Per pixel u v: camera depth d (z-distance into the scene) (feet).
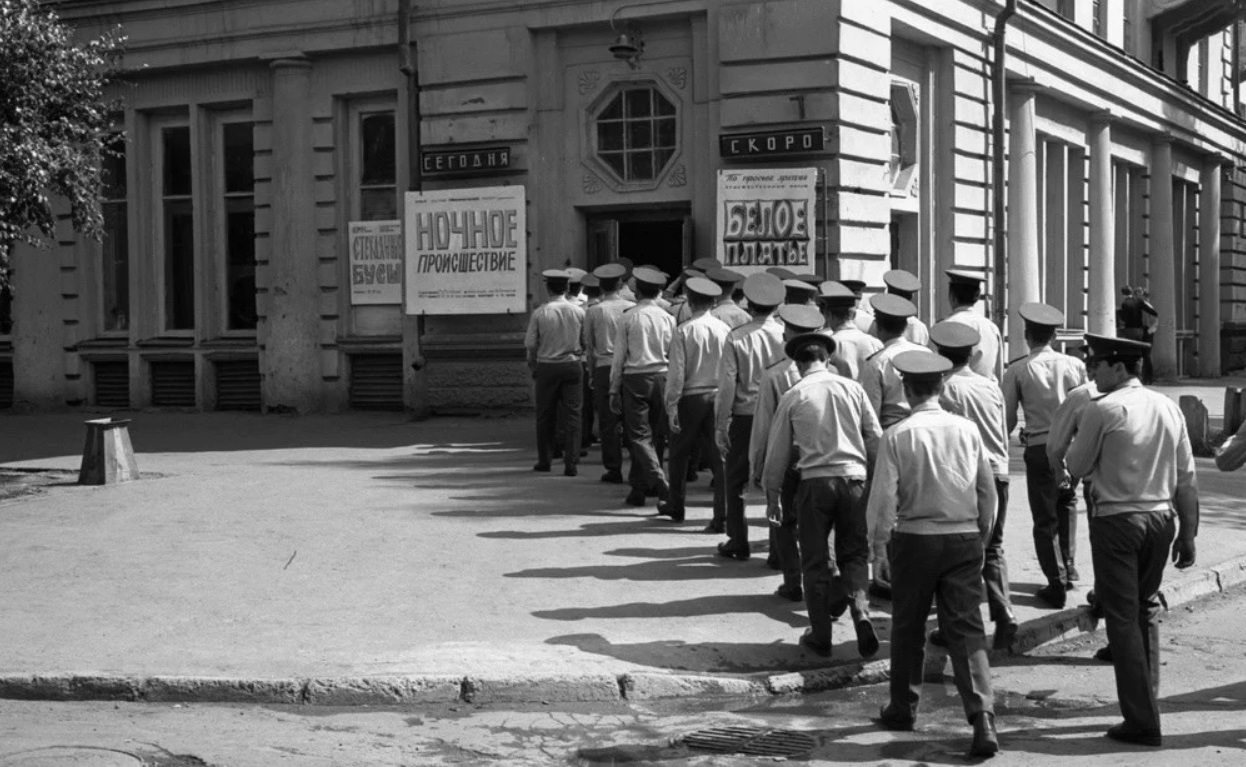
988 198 81.97
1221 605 37.01
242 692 26.55
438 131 72.43
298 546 38.73
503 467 54.08
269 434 67.87
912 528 24.27
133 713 25.96
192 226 82.43
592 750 23.95
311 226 77.92
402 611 31.83
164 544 39.09
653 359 44.29
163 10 79.61
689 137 68.44
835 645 30.07
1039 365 33.71
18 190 51.93
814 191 64.54
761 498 46.98
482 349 71.87
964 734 24.97
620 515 43.32
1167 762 23.29
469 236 71.87
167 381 82.84
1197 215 132.26
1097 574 25.26
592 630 30.40
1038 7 85.71
